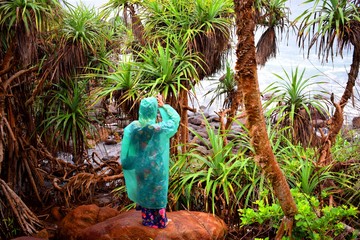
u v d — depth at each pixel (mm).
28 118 5484
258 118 2779
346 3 4375
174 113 4141
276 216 3473
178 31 5117
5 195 4641
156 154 3963
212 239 4047
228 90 5398
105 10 5742
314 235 3113
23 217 4723
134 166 4035
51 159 5594
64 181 5660
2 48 4906
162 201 4004
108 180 5207
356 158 4320
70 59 5098
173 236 3994
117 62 5758
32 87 5555
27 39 4461
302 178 4059
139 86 4730
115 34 6016
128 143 3994
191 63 4957
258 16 5961
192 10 5094
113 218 4340
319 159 4438
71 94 5504
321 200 3881
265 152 2850
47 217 5270
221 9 5086
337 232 3232
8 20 4449
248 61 2678
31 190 5699
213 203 4219
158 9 5258
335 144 4680
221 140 4629
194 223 4133
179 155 4672
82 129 5422
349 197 4188
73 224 4473
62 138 5535
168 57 4684
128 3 5766
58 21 4699
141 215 4285
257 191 4305
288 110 4652
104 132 7574
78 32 5035
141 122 3994
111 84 5074
